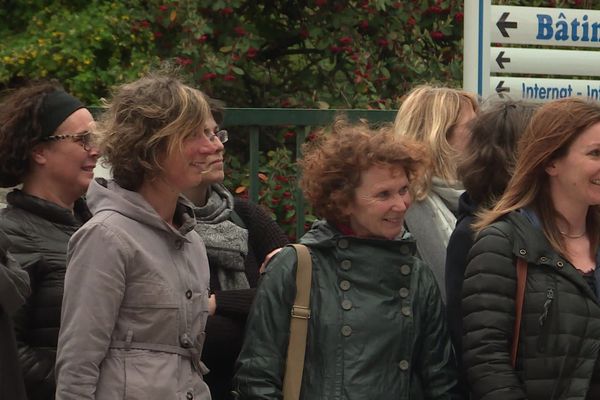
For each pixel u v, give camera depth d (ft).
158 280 23.61
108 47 57.67
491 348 25.21
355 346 25.43
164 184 24.31
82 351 22.82
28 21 60.08
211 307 28.17
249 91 58.03
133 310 23.43
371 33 56.80
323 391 25.25
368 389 25.20
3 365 23.03
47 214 26.91
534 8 49.49
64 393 22.82
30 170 27.68
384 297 25.95
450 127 31.27
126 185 24.31
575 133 25.91
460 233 27.73
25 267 25.76
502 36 48.70
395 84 56.59
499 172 28.09
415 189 28.58
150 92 24.08
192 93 24.30
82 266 23.24
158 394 23.18
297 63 58.95
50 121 27.37
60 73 57.47
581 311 25.40
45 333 26.03
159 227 24.04
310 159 27.09
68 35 57.16
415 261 26.66
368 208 26.05
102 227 23.35
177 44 55.93
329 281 26.00
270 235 31.45
